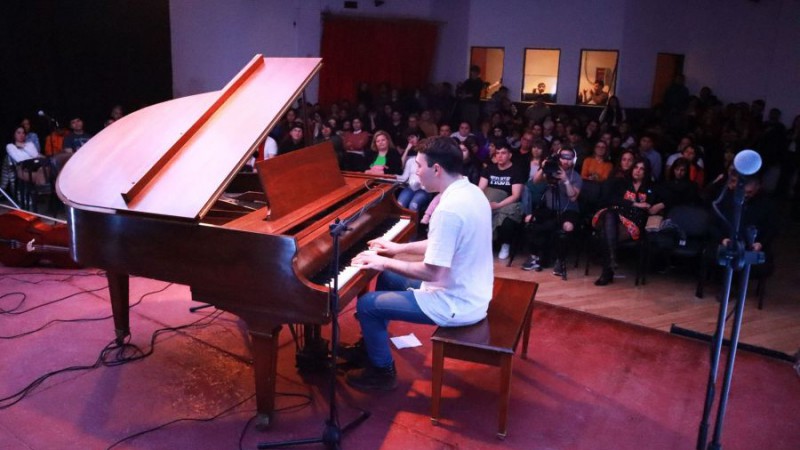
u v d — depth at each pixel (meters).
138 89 8.53
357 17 10.60
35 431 2.55
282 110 2.84
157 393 2.86
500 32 11.10
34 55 7.46
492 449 2.50
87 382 2.93
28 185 6.18
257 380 2.53
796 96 9.26
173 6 8.62
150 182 2.54
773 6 9.43
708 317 4.02
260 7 9.54
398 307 2.64
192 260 2.42
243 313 2.44
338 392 2.90
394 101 10.14
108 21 8.05
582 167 5.75
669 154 7.18
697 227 4.50
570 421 2.72
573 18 10.55
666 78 11.00
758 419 2.79
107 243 2.55
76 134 6.70
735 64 10.11
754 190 4.11
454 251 2.52
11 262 4.47
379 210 3.26
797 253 5.77
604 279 4.64
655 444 2.57
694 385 3.07
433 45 11.52
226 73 9.47
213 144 2.66
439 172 2.55
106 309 3.78
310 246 2.46
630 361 3.31
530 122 8.19
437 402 2.62
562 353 3.39
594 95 10.81
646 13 10.34
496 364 2.49
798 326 3.93
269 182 2.60
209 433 2.56
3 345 3.27
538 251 4.96
